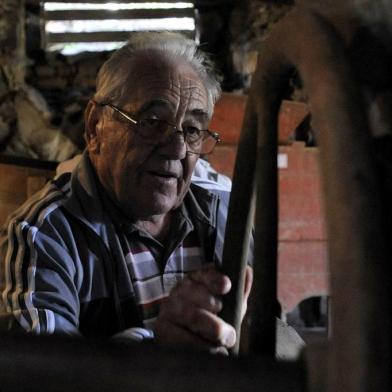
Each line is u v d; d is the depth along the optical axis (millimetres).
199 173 1583
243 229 656
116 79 1274
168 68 1258
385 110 424
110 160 1276
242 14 5441
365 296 343
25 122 5195
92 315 1232
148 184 1258
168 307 759
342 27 428
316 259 4551
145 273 1300
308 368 389
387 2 424
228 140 4137
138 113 1242
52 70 5465
